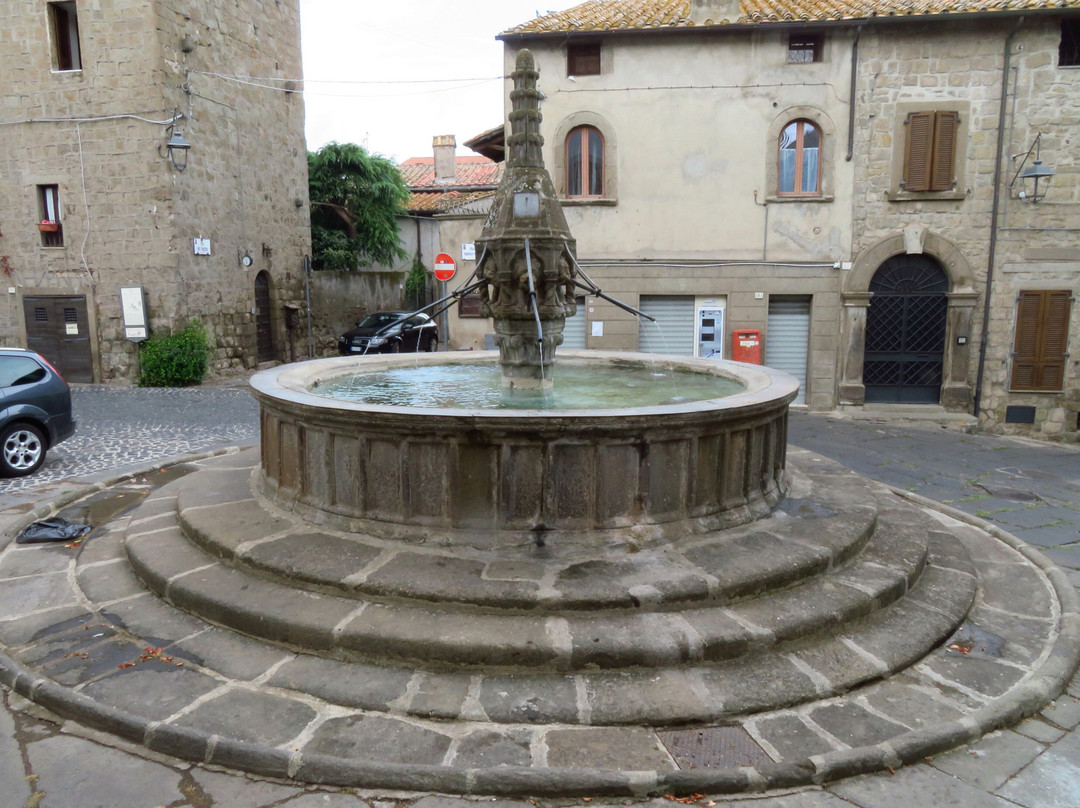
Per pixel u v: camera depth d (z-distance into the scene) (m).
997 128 15.33
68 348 17.86
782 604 4.50
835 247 15.96
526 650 3.99
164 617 4.73
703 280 16.31
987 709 3.88
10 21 16.94
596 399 6.82
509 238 6.68
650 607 4.32
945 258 15.74
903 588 4.98
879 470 10.67
